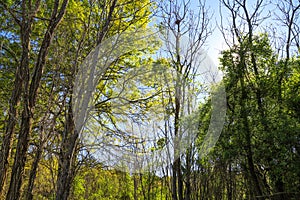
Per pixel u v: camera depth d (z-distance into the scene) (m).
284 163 5.91
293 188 6.17
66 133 4.73
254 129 6.39
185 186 5.35
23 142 4.25
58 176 5.12
